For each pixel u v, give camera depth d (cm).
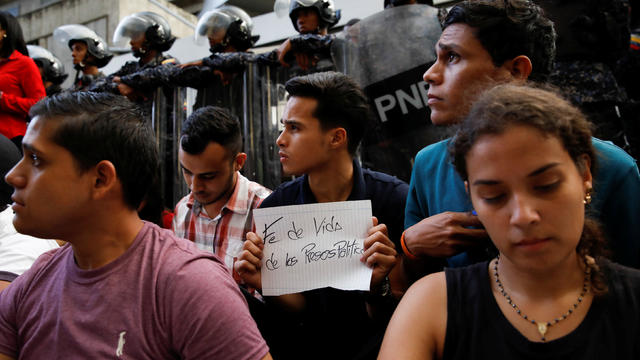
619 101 156
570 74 155
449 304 75
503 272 74
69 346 78
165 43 342
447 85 106
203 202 175
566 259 69
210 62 268
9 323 87
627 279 70
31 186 78
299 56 237
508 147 61
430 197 117
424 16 202
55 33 390
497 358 69
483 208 65
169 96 298
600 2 155
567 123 62
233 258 174
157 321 77
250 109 258
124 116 85
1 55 302
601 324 67
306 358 127
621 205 92
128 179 84
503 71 102
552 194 60
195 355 76
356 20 253
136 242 84
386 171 196
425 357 73
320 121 128
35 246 119
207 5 380
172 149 293
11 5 748
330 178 133
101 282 80
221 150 165
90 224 81
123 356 76
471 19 101
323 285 104
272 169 254
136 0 633
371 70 204
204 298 78
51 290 84
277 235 109
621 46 159
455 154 71
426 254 103
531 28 101
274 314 125
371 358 117
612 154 93
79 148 79
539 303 70
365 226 107
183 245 87
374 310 117
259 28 445
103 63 401
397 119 197
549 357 66
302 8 260
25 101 293
